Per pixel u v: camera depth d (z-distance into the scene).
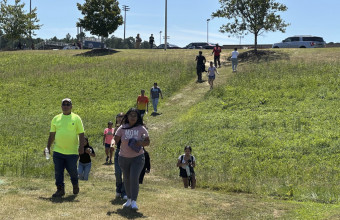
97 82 29.55
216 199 7.90
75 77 31.20
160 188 8.91
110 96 26.33
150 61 35.03
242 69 28.98
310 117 18.00
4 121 21.81
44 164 14.49
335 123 16.86
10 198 6.94
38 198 7.12
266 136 16.34
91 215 6.22
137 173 6.60
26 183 8.42
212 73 24.86
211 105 21.62
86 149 10.25
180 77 29.05
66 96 26.88
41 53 45.84
